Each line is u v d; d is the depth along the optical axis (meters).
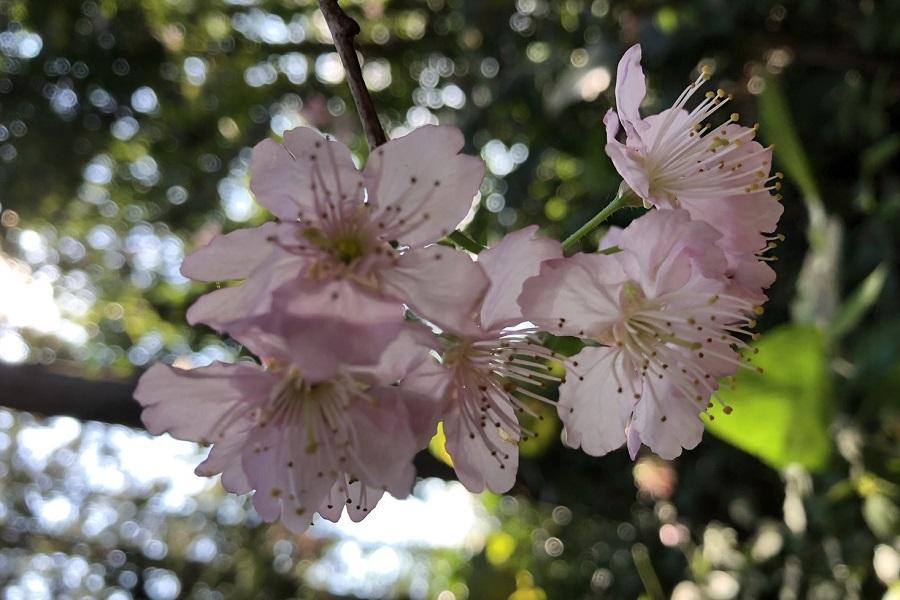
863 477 0.20
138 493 0.50
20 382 0.29
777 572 0.26
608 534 0.34
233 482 0.11
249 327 0.09
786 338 0.17
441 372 0.11
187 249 0.42
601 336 0.11
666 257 0.11
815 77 0.28
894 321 0.21
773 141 0.21
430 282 0.10
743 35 0.27
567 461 0.32
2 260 0.42
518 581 0.36
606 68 0.28
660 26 0.28
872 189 0.26
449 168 0.10
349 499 0.11
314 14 0.42
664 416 0.12
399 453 0.10
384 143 0.10
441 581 0.45
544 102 0.32
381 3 0.41
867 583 0.21
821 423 0.18
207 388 0.10
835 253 0.21
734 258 0.12
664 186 0.12
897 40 0.25
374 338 0.09
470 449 0.11
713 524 0.29
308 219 0.10
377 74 0.42
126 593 0.49
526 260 0.11
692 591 0.28
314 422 0.10
